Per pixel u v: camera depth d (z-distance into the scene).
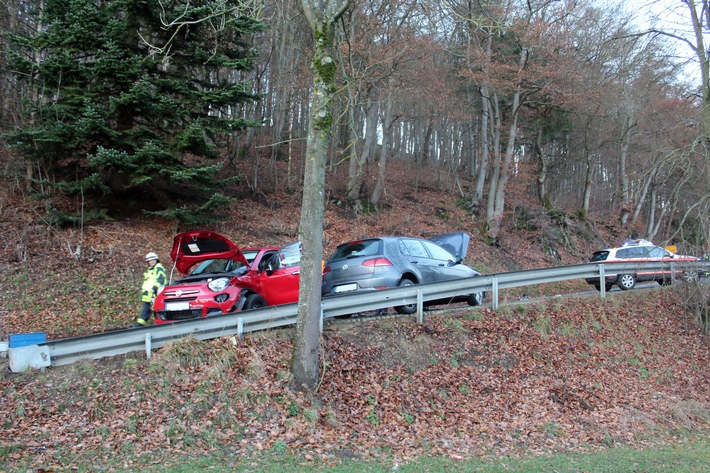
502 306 11.75
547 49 22.45
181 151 15.52
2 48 17.12
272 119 30.25
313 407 7.46
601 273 14.29
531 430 8.34
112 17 14.97
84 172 16.19
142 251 14.66
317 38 7.69
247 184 22.38
